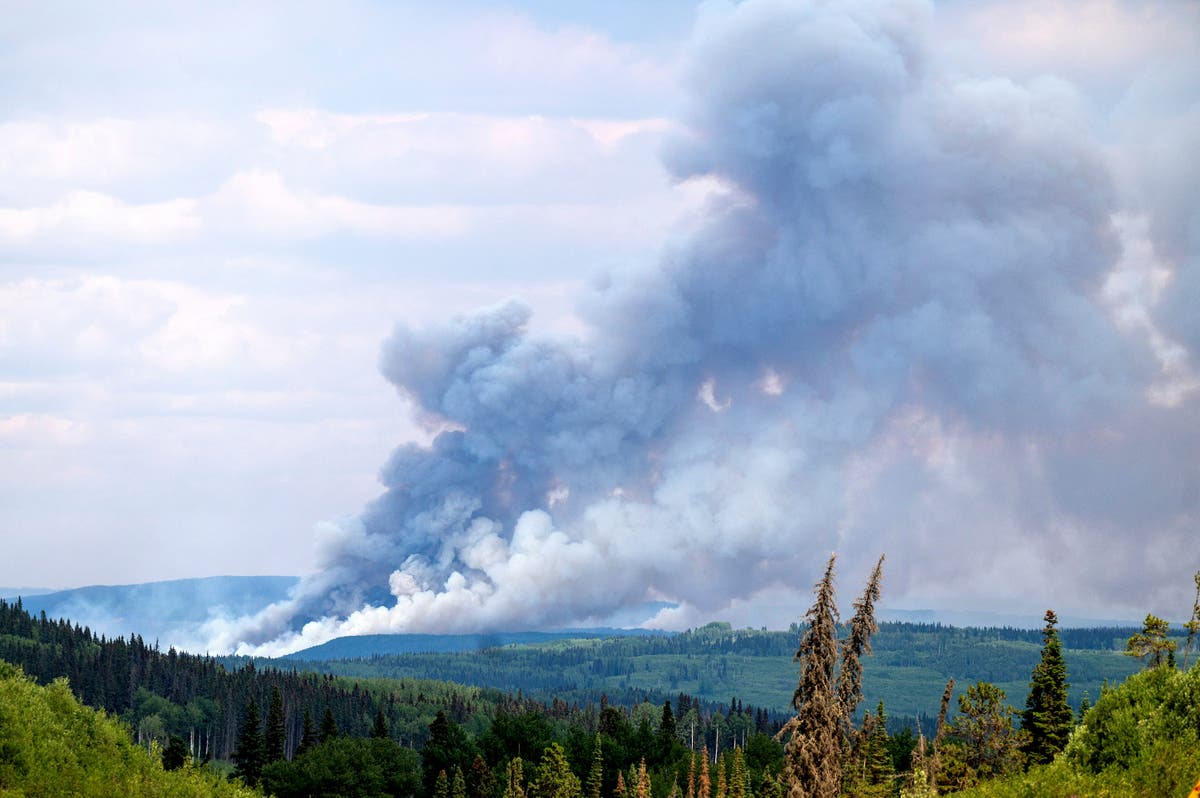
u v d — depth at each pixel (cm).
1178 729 3322
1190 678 3441
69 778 3966
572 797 14338
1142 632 5381
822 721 4728
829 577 4775
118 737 4569
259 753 14762
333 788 14038
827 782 4719
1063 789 3231
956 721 6400
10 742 3962
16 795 3691
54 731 4253
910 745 13200
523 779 15425
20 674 4634
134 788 4091
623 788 15075
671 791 14975
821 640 4734
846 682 5031
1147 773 3162
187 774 4669
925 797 5369
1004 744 6262
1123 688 3591
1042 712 6325
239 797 4744
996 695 6391
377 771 14675
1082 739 3519
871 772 7744
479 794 15150
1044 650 6412
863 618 5031
